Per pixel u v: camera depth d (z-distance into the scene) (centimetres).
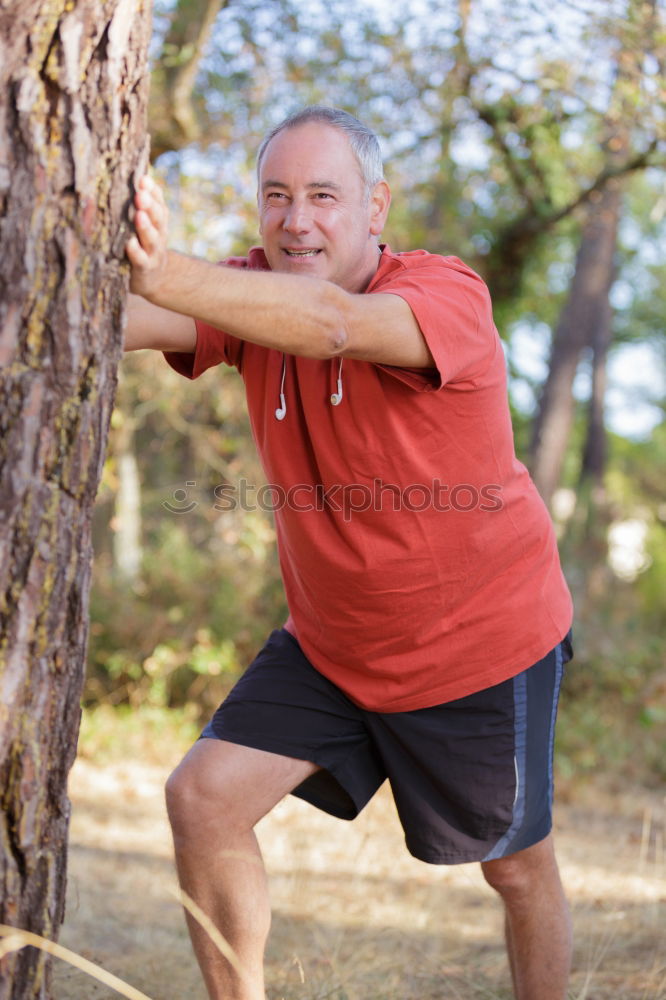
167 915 453
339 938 388
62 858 207
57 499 194
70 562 198
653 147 739
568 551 1109
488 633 282
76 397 194
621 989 357
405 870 528
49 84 186
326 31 730
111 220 194
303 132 269
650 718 807
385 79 748
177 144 696
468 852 289
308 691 286
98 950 393
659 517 1897
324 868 528
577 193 860
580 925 435
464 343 247
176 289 201
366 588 274
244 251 777
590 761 766
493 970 383
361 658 282
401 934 410
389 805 648
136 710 856
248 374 280
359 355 230
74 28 186
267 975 363
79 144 188
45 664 196
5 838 195
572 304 1350
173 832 267
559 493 1795
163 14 668
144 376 895
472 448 270
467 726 284
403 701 282
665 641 997
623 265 2214
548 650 292
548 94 728
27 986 200
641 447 3119
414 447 264
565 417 1348
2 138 184
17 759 194
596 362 2227
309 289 213
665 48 643
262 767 274
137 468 1185
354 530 271
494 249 931
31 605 192
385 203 286
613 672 900
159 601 909
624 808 689
